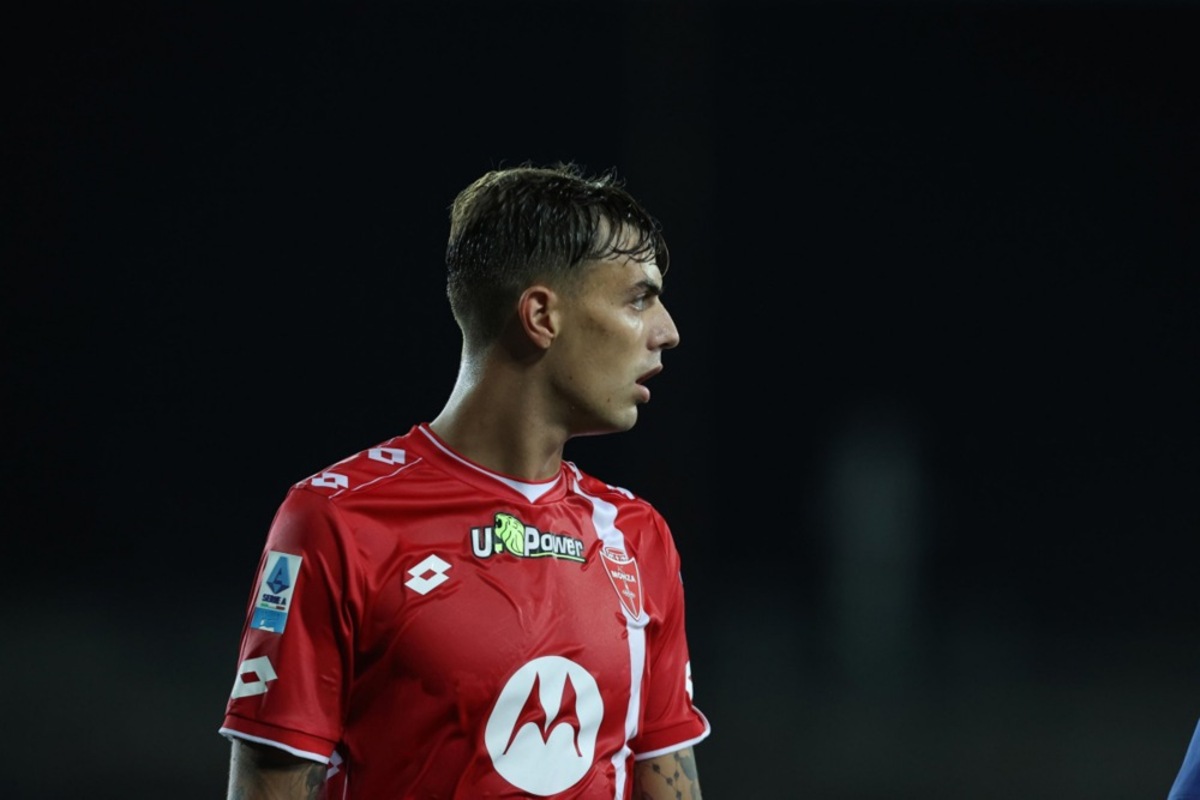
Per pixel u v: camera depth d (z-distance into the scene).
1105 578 71.25
